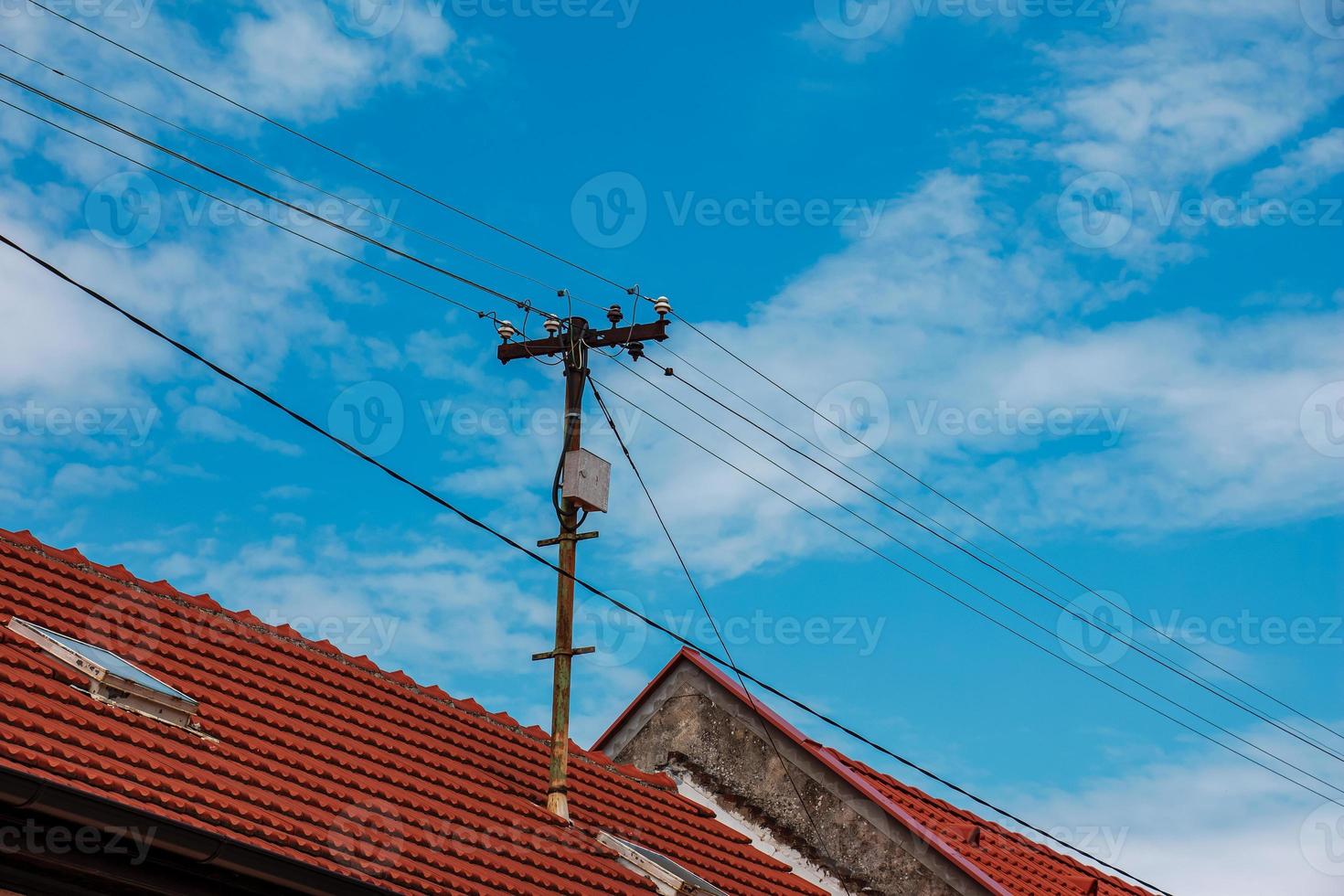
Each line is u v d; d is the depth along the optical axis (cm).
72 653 1212
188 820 1059
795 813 1861
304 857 1118
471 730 1634
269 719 1360
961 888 1722
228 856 1037
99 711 1162
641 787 1811
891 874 1770
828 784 1850
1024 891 1850
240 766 1212
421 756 1474
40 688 1140
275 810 1173
